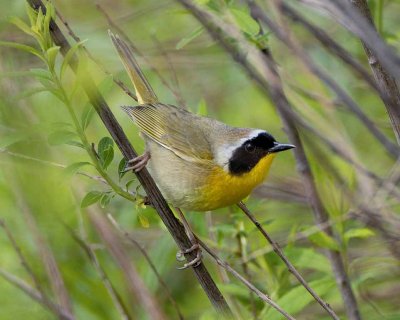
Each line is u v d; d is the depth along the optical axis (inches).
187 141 392.8
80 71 307.0
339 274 390.9
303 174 406.9
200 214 424.8
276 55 486.0
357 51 475.8
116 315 465.7
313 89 418.6
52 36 312.8
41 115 392.5
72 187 423.2
